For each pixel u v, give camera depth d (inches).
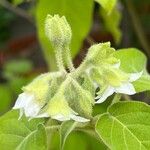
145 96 10.7
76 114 6.1
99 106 10.5
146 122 6.2
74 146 11.5
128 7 11.9
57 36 6.4
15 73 15.3
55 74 6.3
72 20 10.7
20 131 6.7
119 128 6.2
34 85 6.2
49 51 10.5
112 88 6.3
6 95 14.0
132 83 6.8
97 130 6.1
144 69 7.3
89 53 6.4
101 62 6.3
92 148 11.5
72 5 10.6
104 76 6.3
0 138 6.7
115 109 6.3
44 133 6.4
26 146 6.5
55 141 10.2
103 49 6.3
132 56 7.4
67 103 6.1
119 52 7.5
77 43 10.9
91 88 6.3
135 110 6.3
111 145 6.0
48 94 6.2
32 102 6.1
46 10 10.6
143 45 11.9
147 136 6.1
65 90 6.2
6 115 6.8
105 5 7.6
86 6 10.7
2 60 16.3
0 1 13.9
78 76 6.3
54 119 6.7
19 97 6.2
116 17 11.6
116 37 12.0
